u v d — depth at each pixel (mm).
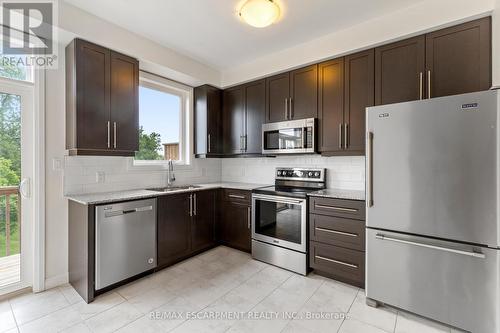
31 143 2176
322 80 2650
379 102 2285
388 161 1866
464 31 1896
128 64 2494
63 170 2318
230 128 3521
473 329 1575
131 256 2293
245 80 3270
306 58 2693
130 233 2281
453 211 1621
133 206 2303
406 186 1795
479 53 1837
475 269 1562
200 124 3496
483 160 1519
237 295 2137
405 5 2053
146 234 2418
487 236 1521
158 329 1701
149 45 2631
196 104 3543
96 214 2049
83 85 2174
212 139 3494
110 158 2672
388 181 1870
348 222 2248
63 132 2309
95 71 2250
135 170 2906
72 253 2266
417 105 1740
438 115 1661
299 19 2240
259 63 3115
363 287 2242
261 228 2891
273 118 3039
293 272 2578
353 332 1676
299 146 2758
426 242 1722
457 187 1605
